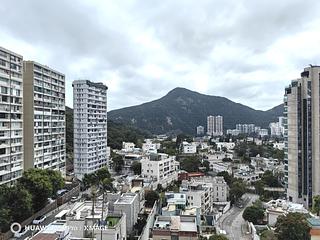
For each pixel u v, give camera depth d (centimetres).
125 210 8094
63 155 14225
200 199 11112
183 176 15888
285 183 13325
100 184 12800
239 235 9569
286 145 13075
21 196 8138
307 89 12094
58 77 13838
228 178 16038
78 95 15450
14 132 10588
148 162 14600
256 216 9981
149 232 8362
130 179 13125
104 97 17238
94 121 16100
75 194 12362
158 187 13300
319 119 11975
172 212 9362
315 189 11950
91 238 5631
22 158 11012
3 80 10081
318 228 7631
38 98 12175
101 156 16788
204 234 8275
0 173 9825
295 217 7775
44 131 12569
